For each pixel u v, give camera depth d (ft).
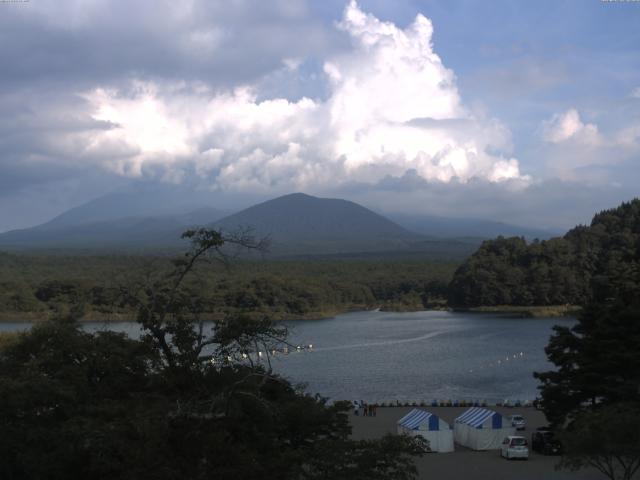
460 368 376.07
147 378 103.35
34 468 82.94
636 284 197.47
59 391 90.02
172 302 106.01
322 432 107.96
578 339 170.81
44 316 536.01
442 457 170.30
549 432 172.96
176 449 87.04
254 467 85.87
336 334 568.41
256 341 103.35
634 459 114.93
